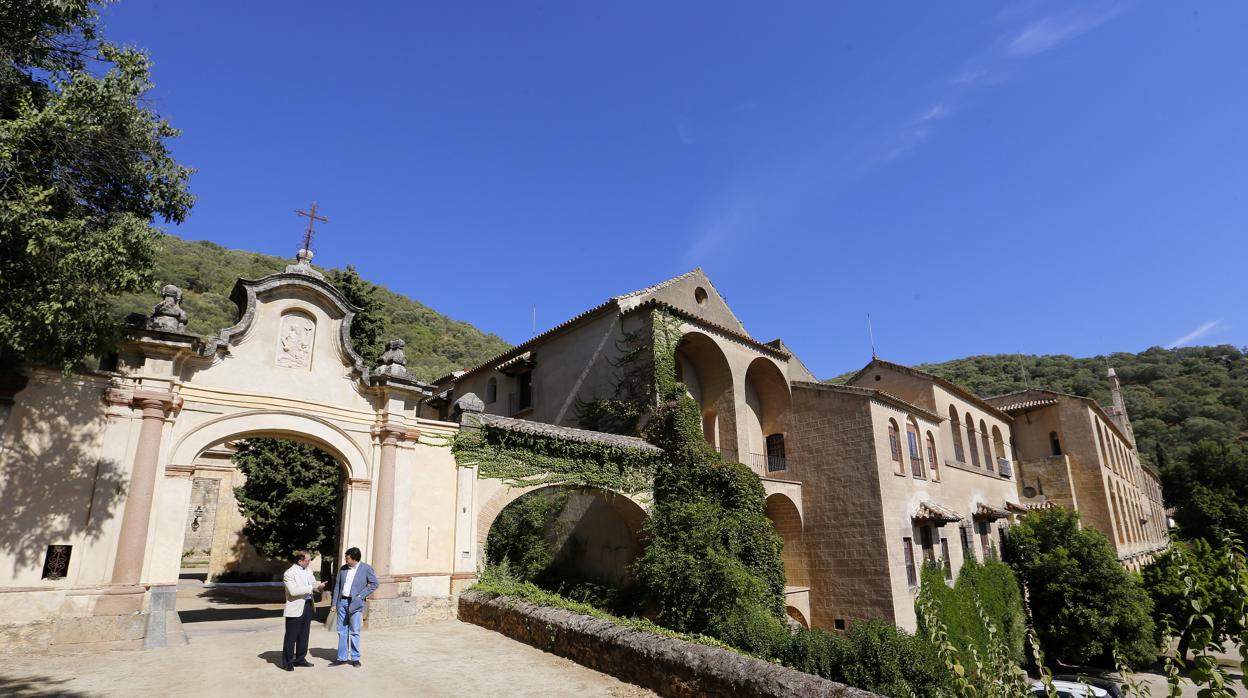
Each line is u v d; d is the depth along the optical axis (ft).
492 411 96.02
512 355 93.50
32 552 34.40
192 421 41.27
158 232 30.30
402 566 47.29
